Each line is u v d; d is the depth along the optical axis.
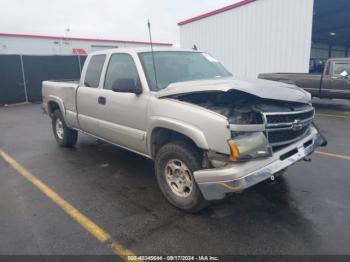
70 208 3.71
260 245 2.88
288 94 3.29
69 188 4.30
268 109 3.09
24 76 14.85
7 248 2.94
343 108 11.09
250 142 2.92
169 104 3.46
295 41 13.02
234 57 15.75
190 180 3.38
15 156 5.92
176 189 3.60
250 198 3.82
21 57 14.65
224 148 2.91
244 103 3.17
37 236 3.12
